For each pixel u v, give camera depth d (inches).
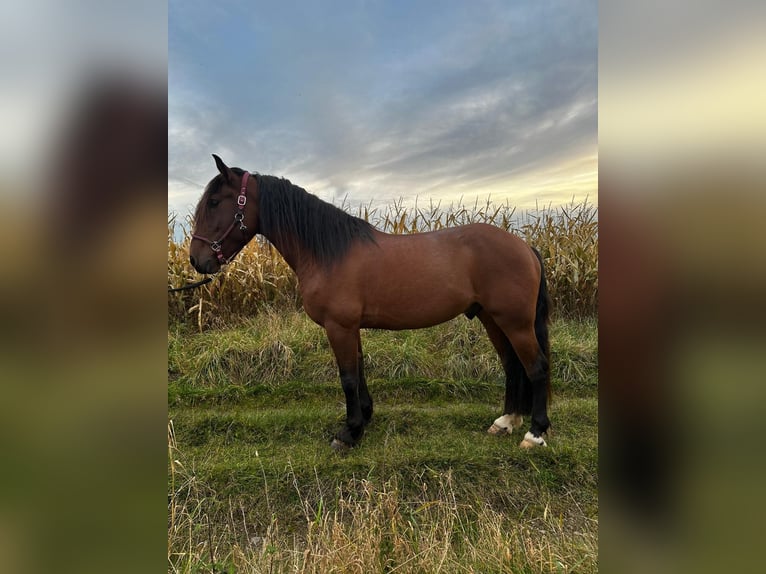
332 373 139.2
